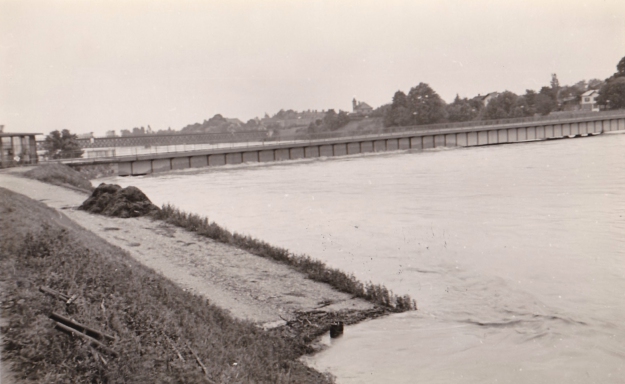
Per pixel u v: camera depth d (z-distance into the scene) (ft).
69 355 36.96
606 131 481.05
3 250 55.57
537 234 113.09
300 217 141.59
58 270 52.65
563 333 61.00
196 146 556.92
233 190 204.44
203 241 97.50
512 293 75.77
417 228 123.54
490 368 52.49
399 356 55.01
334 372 51.24
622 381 50.24
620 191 164.96
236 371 43.16
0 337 37.37
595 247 100.68
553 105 636.48
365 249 103.71
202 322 52.42
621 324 63.57
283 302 69.15
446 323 64.44
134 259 79.87
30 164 211.61
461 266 90.38
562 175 211.41
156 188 216.74
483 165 268.41
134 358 39.04
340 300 71.20
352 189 198.08
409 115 595.88
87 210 119.96
